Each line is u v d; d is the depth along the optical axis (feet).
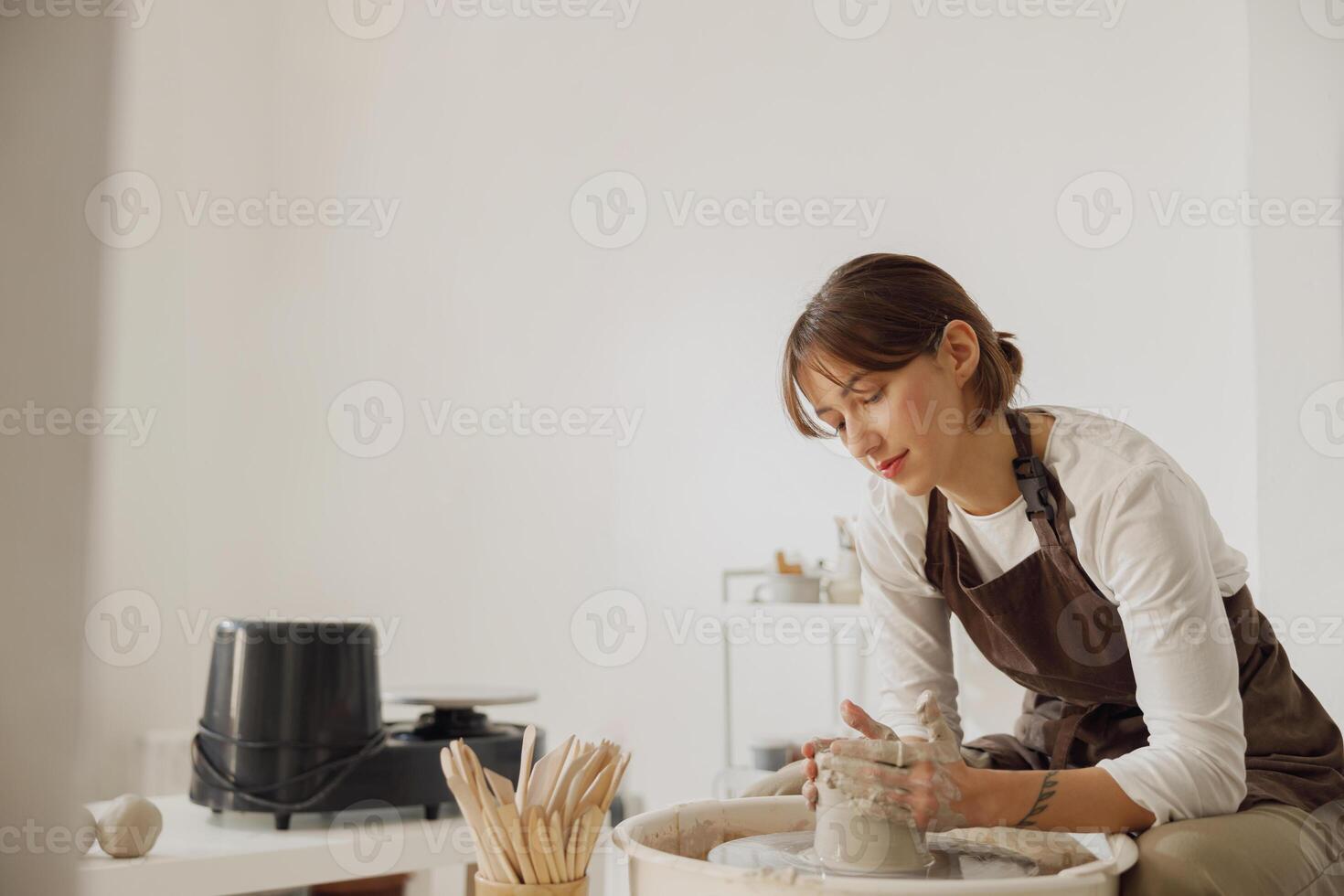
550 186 6.08
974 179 6.04
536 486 5.94
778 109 6.40
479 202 5.89
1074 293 5.76
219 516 5.09
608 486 6.09
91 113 3.57
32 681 3.32
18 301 3.46
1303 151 5.21
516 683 5.86
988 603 3.88
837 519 6.63
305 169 5.41
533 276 5.98
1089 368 5.71
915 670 4.33
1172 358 5.50
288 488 5.30
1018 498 3.75
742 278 6.36
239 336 5.16
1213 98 5.44
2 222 3.46
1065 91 5.82
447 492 5.72
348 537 5.43
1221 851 2.90
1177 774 3.12
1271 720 3.77
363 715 4.38
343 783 4.25
